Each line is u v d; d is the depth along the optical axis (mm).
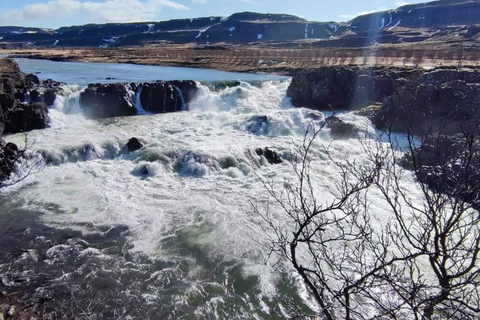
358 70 35125
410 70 34562
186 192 16062
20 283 9984
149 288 9992
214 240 12242
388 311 3750
